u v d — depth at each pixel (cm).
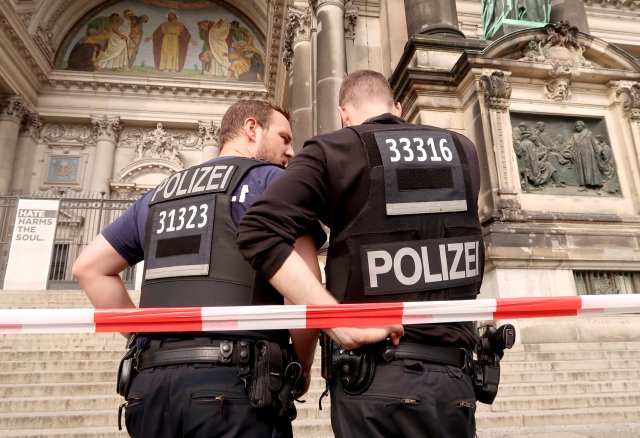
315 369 611
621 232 934
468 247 161
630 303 181
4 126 2455
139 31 2992
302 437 459
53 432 441
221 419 146
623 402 538
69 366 641
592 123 1055
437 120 1046
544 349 741
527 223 920
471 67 1015
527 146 990
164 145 2805
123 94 2817
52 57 2755
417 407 140
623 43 2367
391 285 152
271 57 2411
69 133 2744
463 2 2142
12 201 1911
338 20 1423
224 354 152
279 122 209
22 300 1141
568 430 457
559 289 870
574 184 999
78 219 2269
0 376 589
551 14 1395
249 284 166
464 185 166
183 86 2848
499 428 470
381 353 146
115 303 193
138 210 198
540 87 1045
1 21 2225
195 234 171
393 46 1416
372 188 156
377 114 187
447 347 151
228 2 3081
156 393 150
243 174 181
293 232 149
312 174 155
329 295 148
